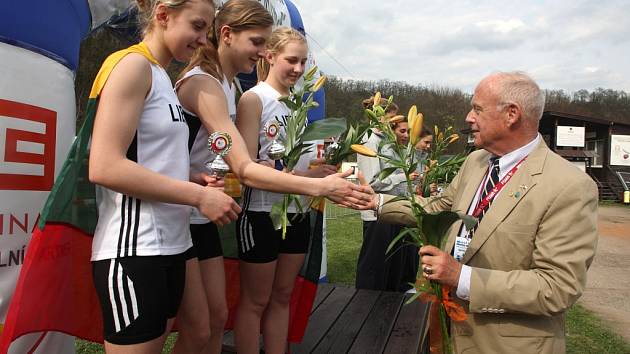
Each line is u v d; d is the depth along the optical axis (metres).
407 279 5.07
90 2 2.24
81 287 1.67
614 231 12.51
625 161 26.12
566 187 1.90
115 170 1.38
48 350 1.88
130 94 1.42
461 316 1.91
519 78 2.05
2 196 1.64
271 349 2.35
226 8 2.03
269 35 2.07
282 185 1.75
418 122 1.85
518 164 2.09
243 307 2.24
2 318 1.65
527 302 1.85
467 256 2.08
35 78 1.77
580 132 26.14
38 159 1.79
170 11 1.55
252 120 2.14
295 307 2.71
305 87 2.23
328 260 7.23
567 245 1.87
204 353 2.08
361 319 3.20
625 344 4.23
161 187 1.43
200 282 1.83
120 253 1.47
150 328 1.48
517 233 1.97
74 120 2.05
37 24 1.76
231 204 1.56
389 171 1.87
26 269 1.45
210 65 1.86
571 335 4.44
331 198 1.87
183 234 1.64
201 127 1.91
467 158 2.55
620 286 6.44
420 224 1.93
